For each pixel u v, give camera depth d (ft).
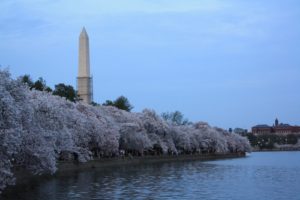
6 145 132.77
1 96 135.44
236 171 287.89
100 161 337.52
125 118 422.41
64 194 163.32
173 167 335.26
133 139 402.72
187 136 535.60
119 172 276.21
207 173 270.26
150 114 475.72
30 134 174.40
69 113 284.61
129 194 164.25
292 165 363.97
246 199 152.76
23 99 162.71
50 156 182.70
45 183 202.80
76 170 288.92
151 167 334.03
